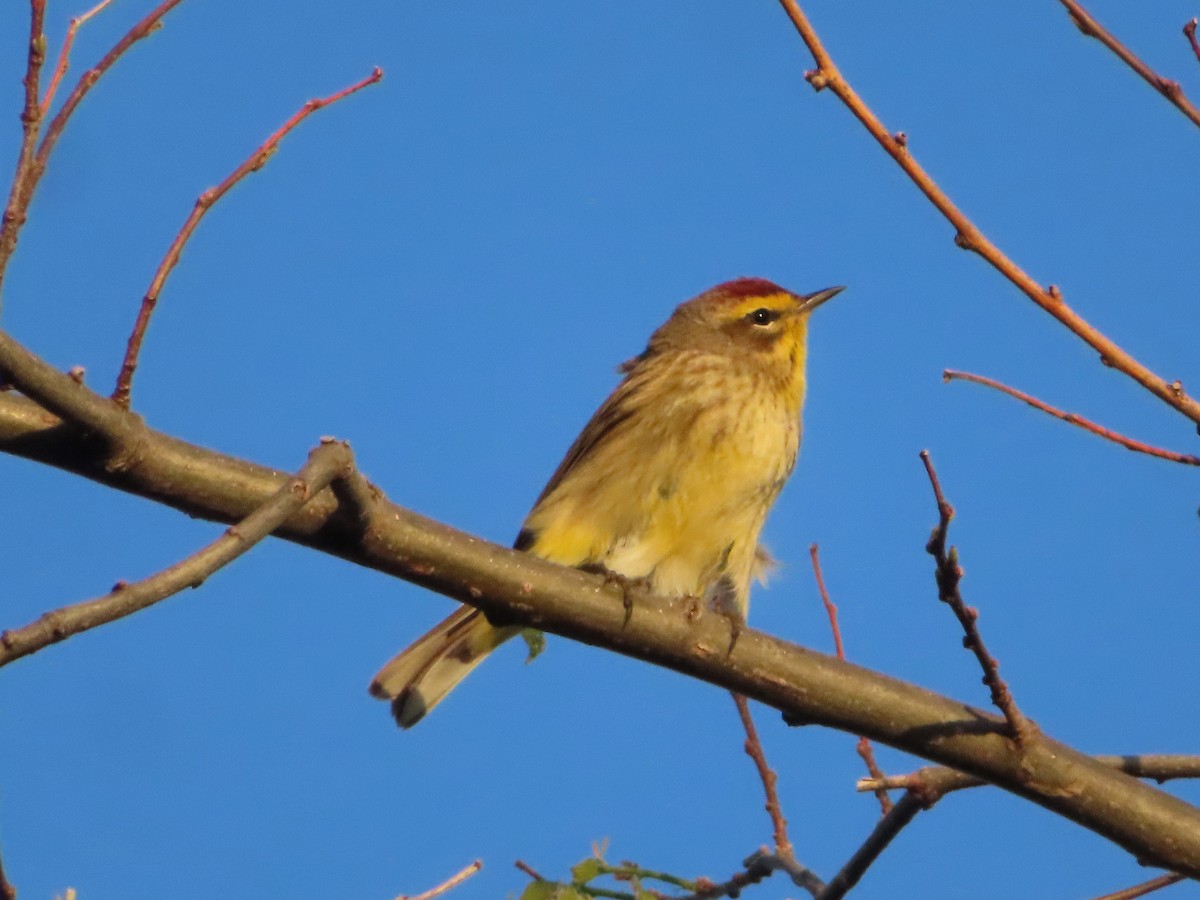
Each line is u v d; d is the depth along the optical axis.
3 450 8.59
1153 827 9.95
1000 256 8.48
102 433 8.54
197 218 8.60
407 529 9.61
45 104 7.83
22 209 7.74
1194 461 8.80
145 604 6.88
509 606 10.01
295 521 9.22
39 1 7.68
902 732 10.14
